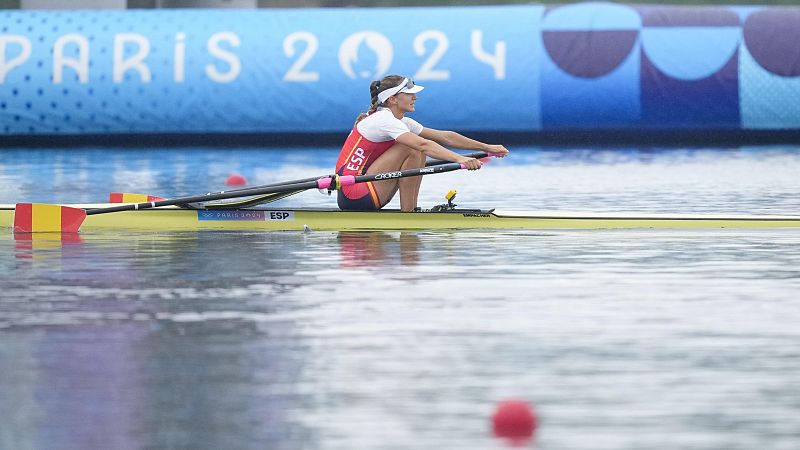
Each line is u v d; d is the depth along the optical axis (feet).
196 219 132.46
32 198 166.91
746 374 68.44
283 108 273.75
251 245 118.73
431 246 117.08
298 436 58.18
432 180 193.98
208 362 71.61
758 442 56.80
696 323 81.66
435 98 272.31
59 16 278.46
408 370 69.62
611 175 200.13
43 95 272.72
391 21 276.21
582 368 69.92
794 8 273.95
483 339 77.10
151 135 288.51
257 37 275.59
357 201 129.49
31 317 84.69
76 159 239.50
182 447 56.85
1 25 275.80
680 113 269.85
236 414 61.52
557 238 122.62
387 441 57.41
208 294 92.84
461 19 275.59
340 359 72.18
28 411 62.44
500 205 155.43
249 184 189.78
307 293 92.94
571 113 271.90
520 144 278.46
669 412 61.41
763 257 109.91
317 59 273.13
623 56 270.26
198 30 276.21
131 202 136.56
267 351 74.23
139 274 102.17
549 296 91.50
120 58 273.33
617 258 109.50
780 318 82.99
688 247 116.26
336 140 290.15
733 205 152.15
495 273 101.60
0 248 118.21
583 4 278.67
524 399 63.82
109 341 77.15
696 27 270.87
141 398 64.39
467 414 61.26
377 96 129.08
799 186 178.09
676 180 189.78
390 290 94.07
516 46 272.31
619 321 82.38
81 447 57.06
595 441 57.11
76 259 110.73
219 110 273.95
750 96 268.62
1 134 275.39
